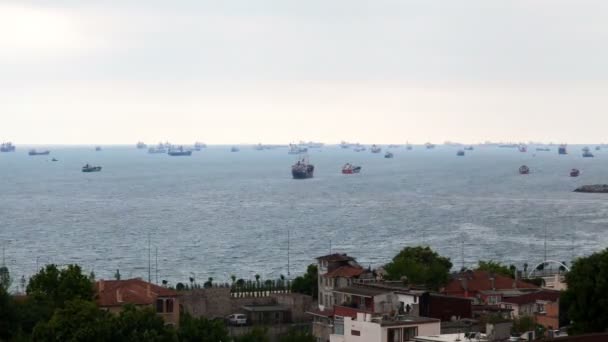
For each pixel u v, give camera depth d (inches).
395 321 7194.9
